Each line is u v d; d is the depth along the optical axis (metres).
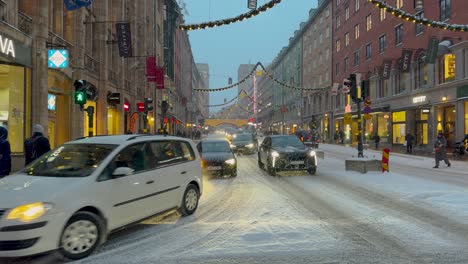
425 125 30.39
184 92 78.38
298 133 32.19
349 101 47.47
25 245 4.61
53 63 14.48
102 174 5.61
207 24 14.23
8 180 5.50
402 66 31.08
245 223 6.96
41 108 14.10
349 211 7.89
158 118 42.84
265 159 15.34
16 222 4.61
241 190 10.80
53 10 16.80
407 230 6.41
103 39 22.08
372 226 6.68
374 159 14.60
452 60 25.94
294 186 11.42
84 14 19.31
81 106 11.16
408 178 12.70
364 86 15.70
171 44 54.44
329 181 12.36
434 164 18.42
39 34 14.05
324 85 58.78
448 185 11.23
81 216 5.16
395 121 35.31
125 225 5.90
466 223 6.84
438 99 27.39
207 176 13.92
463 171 15.38
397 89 35.03
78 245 5.11
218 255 5.21
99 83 22.00
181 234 6.27
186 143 8.02
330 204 8.63
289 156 13.63
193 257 5.14
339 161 19.88
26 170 5.97
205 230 6.50
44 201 4.80
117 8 26.00
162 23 48.00
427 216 7.39
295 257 5.11
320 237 6.04
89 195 5.28
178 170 7.30
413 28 31.78
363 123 43.03
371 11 41.44
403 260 4.96
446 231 6.34
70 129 18.03
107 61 23.31
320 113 61.06
